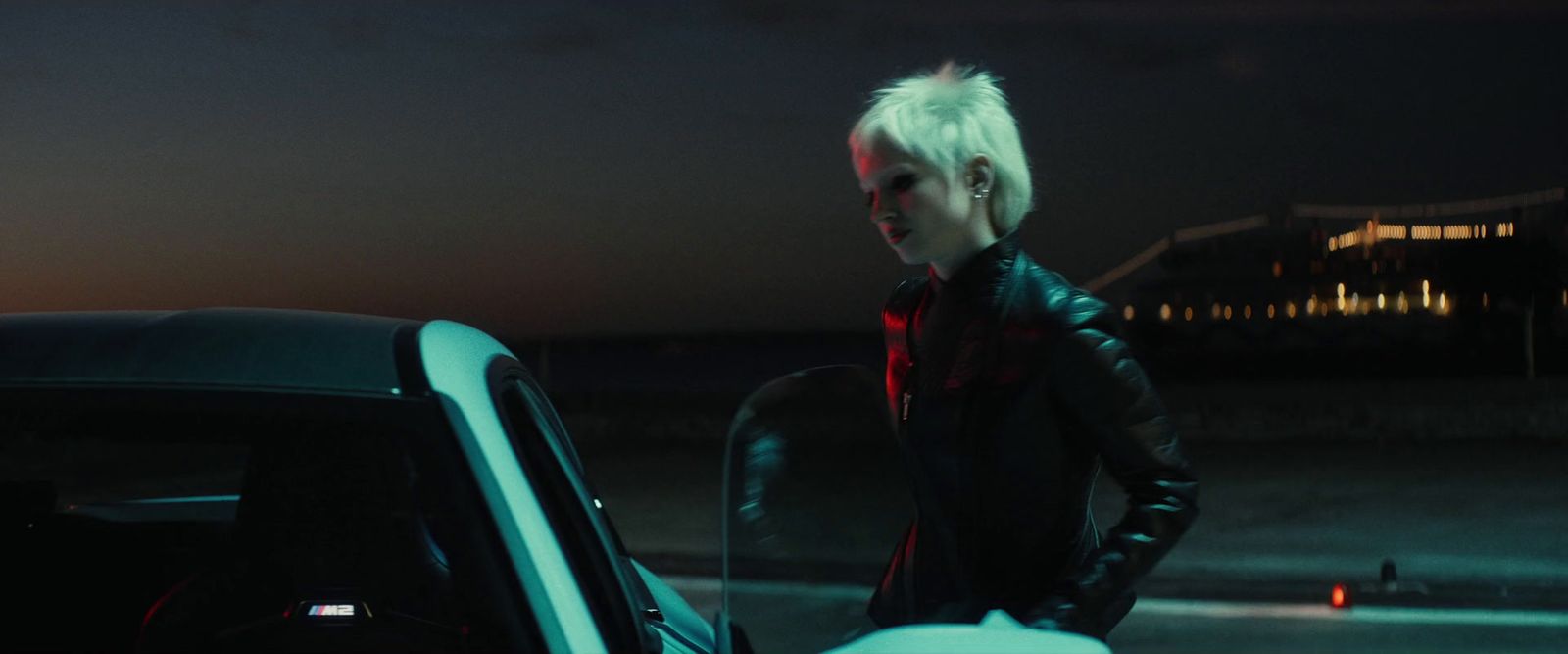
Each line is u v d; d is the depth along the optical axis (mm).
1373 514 12641
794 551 1540
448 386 1688
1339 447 19547
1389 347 100438
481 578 1560
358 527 2020
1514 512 12664
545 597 1559
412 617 1990
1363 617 7984
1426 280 118688
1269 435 21219
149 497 2326
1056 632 1677
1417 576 9383
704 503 13008
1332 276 123500
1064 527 1931
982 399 1918
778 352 107562
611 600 1709
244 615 1999
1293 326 119750
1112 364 1872
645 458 17766
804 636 1520
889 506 1572
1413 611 8133
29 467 2279
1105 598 1849
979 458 1917
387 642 1946
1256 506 13305
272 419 1614
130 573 2318
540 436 1882
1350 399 29562
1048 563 1926
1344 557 10203
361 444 2002
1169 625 7770
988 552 1931
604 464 17016
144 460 2266
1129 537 1870
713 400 24578
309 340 1762
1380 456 18188
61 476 2295
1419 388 32156
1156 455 1888
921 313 2127
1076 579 1852
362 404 1634
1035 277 1968
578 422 21359
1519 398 27984
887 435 1604
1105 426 1883
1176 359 99938
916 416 2000
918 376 2035
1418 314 117312
